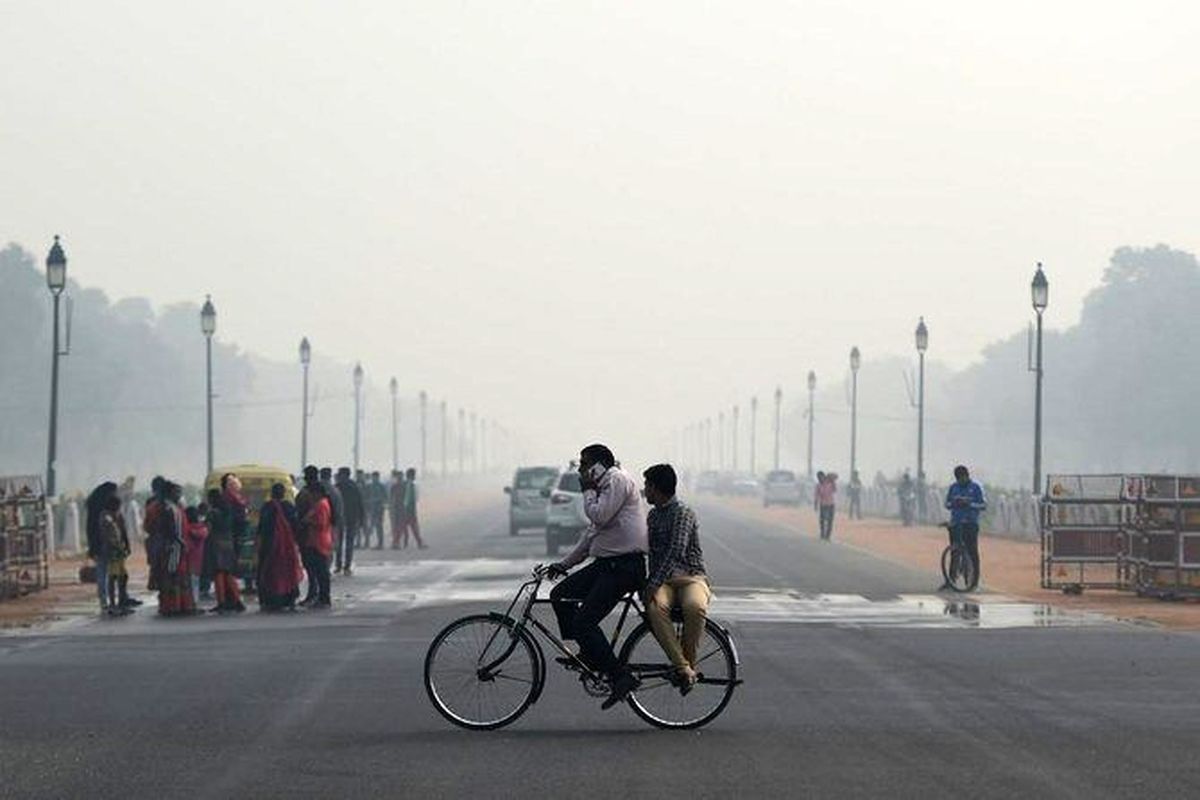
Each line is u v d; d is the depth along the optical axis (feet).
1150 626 230.89
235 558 259.19
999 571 360.89
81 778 114.01
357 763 119.75
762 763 119.14
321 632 224.33
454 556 427.74
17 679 171.22
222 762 120.37
